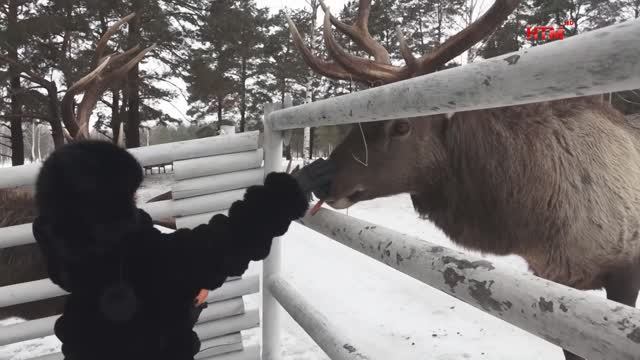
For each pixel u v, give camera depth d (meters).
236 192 2.25
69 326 1.01
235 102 31.98
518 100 0.82
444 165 2.43
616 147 2.33
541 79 0.75
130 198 0.99
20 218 2.81
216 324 2.32
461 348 4.16
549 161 2.29
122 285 0.97
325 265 6.93
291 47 29.34
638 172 2.33
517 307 0.87
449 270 1.04
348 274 6.45
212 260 1.07
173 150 2.13
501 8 2.05
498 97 0.85
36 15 15.45
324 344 1.66
